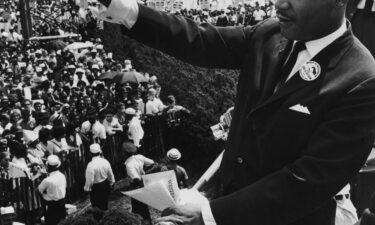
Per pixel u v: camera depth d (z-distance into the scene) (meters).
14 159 12.81
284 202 2.24
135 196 2.44
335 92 2.32
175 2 43.94
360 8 3.76
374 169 3.95
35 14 44.75
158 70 25.06
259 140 2.46
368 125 2.27
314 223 2.56
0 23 40.50
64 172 14.69
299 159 2.30
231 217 2.27
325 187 2.24
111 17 2.52
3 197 12.25
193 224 2.27
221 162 2.76
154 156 18.55
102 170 13.34
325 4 2.30
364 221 2.11
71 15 42.94
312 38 2.40
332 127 2.29
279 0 2.38
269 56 2.58
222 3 49.72
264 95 2.51
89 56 30.83
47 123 16.62
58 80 26.00
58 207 12.47
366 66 2.36
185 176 12.39
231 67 2.77
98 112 17.98
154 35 2.57
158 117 18.86
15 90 22.02
